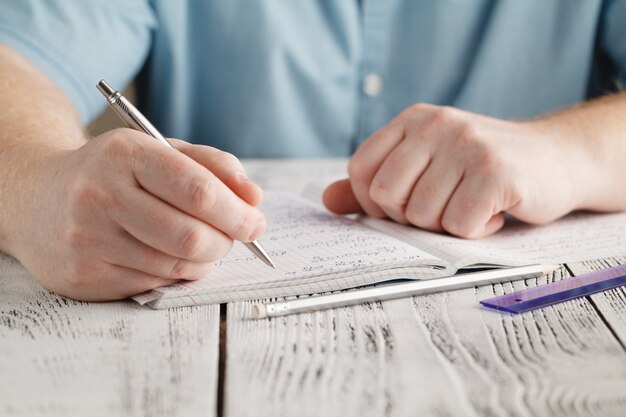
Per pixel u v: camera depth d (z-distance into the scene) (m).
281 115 1.34
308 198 0.91
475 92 1.35
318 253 0.62
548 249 0.68
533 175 0.71
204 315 0.53
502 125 0.78
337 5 1.31
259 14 1.30
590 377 0.42
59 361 0.45
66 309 0.54
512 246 0.69
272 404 0.39
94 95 1.14
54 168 0.57
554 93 1.35
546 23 1.33
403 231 0.72
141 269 0.54
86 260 0.54
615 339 0.47
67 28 1.11
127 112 0.57
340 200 0.79
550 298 0.54
